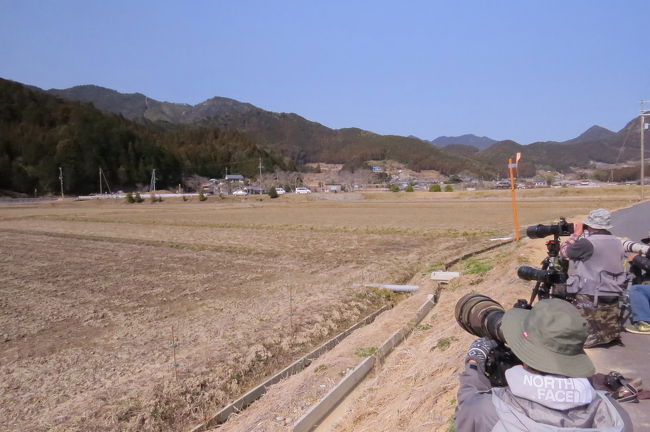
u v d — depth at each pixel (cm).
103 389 775
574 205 5612
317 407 590
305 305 1270
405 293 1409
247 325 1108
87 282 1717
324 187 18325
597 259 500
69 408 708
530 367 228
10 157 16688
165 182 17988
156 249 2636
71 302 1414
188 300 1410
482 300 298
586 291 506
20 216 6062
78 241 3117
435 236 2980
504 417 229
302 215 5394
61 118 19775
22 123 18425
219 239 3067
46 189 15112
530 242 1717
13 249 2730
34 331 1130
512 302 790
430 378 559
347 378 671
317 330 1052
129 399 719
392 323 955
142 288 1596
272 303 1330
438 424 423
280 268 1944
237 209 7219
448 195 9450
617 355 502
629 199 6172
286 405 657
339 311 1205
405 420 471
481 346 282
